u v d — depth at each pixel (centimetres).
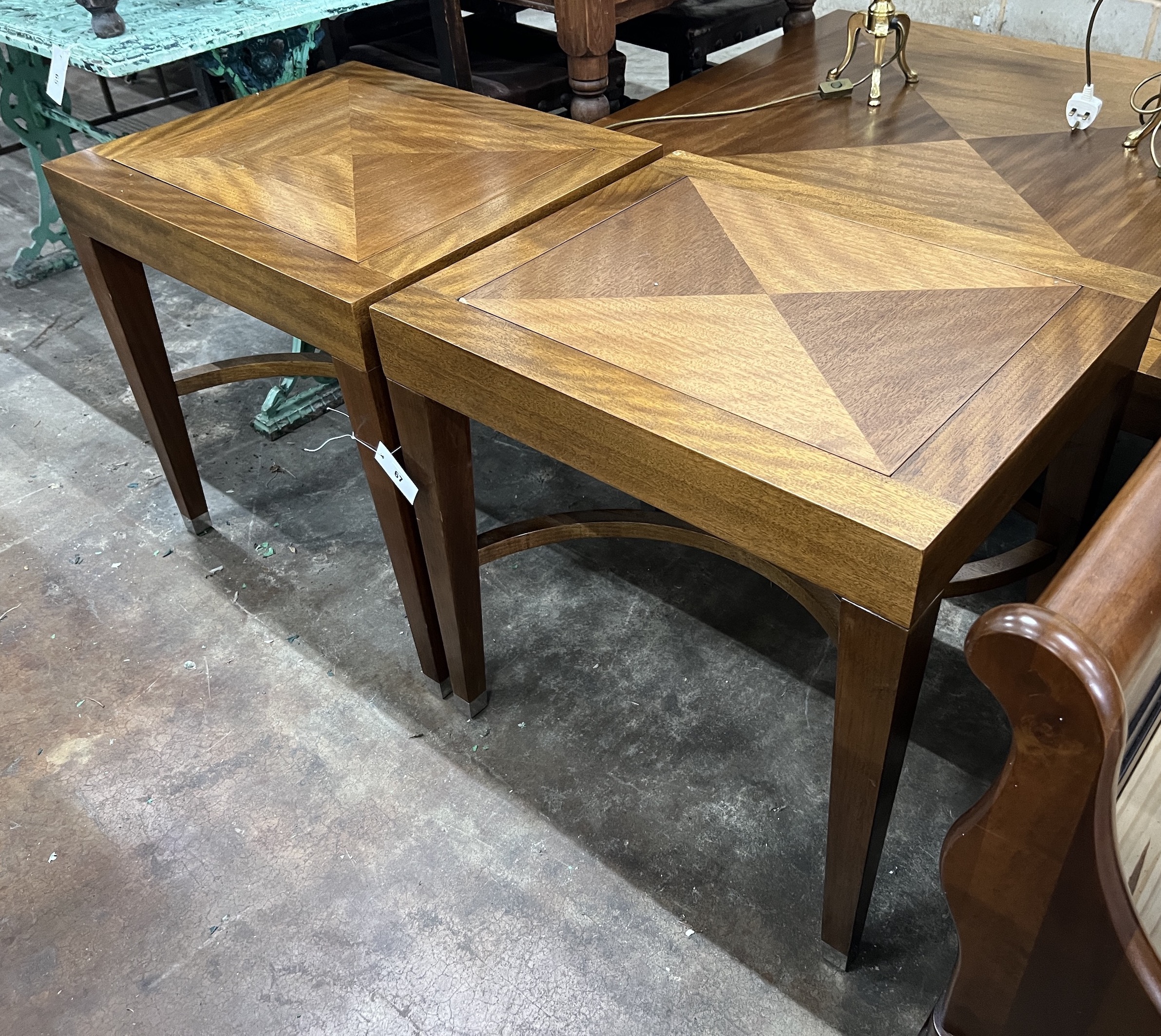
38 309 256
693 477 86
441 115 152
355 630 162
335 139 145
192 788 139
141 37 164
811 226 117
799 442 84
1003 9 249
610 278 109
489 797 136
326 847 130
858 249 112
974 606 161
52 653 160
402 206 125
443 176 132
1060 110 177
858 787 95
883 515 76
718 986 114
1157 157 157
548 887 125
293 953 119
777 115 182
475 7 288
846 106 185
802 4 221
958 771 136
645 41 257
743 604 164
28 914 125
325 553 177
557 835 130
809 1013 111
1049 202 145
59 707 151
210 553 179
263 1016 113
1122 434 186
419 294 108
